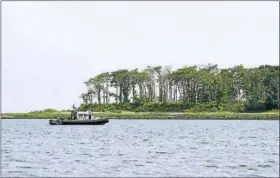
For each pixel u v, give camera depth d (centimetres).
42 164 18925
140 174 16550
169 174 16550
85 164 18838
